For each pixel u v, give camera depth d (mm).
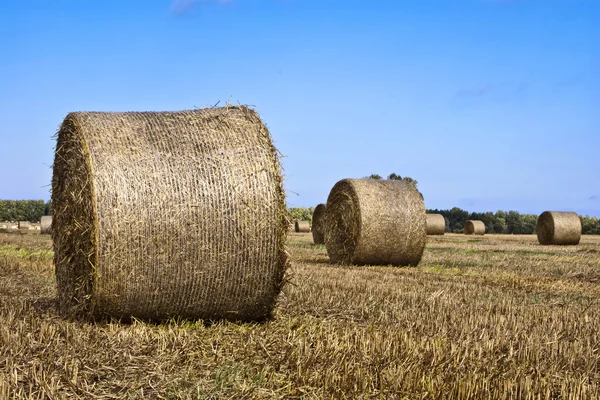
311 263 19844
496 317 9719
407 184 19422
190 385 6344
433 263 20344
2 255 20078
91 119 9289
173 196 8859
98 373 6711
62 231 10391
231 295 9180
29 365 6906
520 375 6641
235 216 8984
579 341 8312
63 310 10188
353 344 7703
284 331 8734
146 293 8914
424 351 7480
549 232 32875
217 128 9312
